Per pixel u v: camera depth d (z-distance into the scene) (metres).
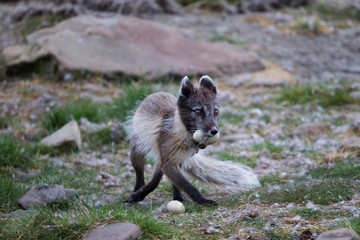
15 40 18.97
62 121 13.61
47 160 11.32
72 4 22.48
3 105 14.84
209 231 6.77
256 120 14.71
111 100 15.50
